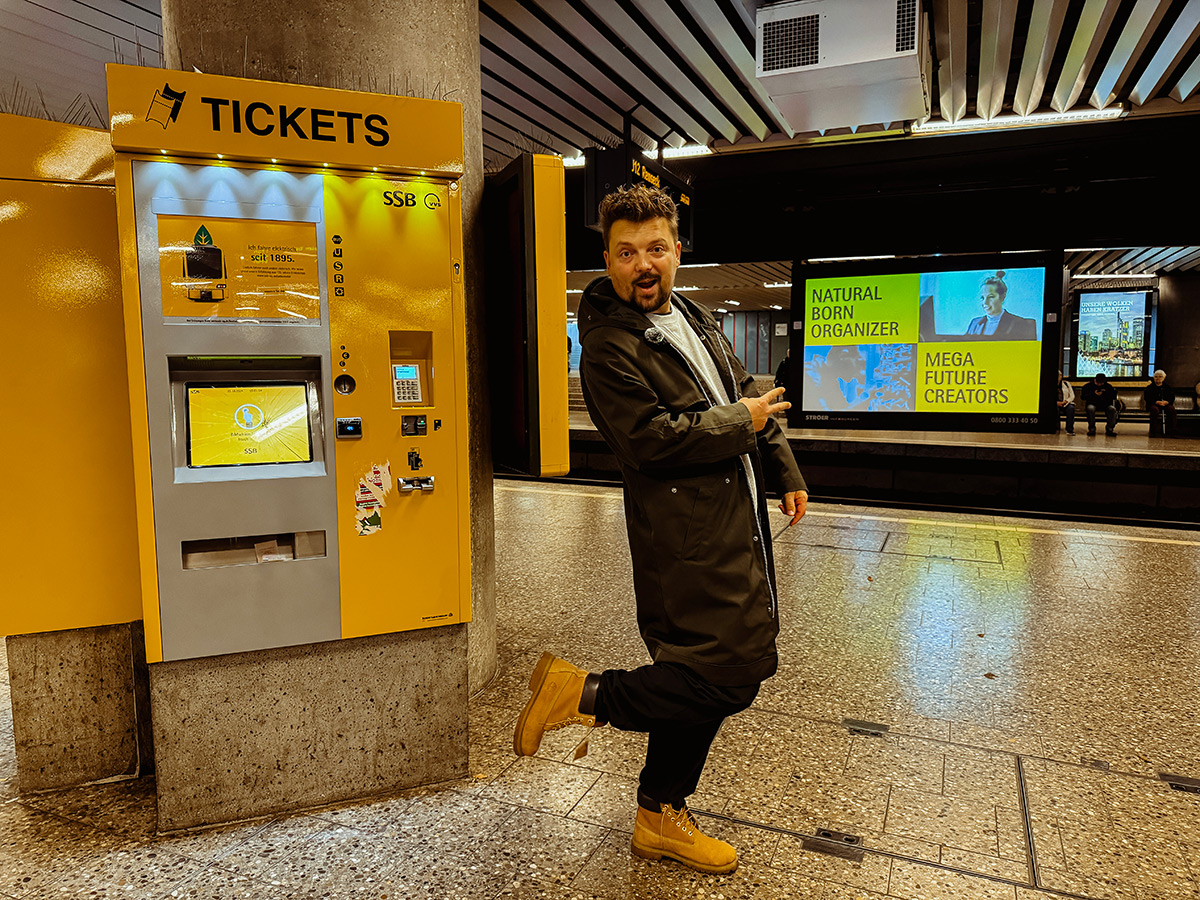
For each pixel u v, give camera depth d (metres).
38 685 2.26
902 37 6.06
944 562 5.24
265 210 1.96
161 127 1.83
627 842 2.00
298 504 2.06
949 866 1.92
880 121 7.90
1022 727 2.73
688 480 1.61
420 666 2.25
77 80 7.60
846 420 11.93
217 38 2.29
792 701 2.96
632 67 7.34
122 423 2.21
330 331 2.05
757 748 2.56
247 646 2.05
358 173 2.04
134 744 2.37
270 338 1.99
